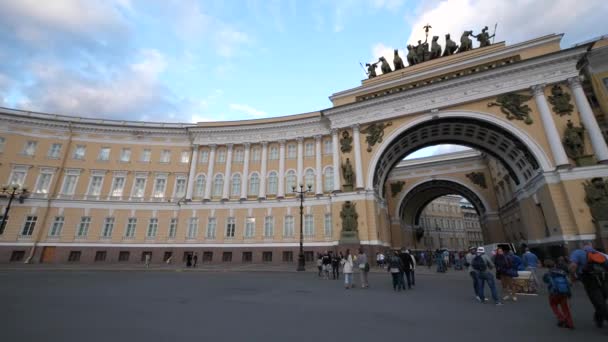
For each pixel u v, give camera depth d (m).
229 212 38.50
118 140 41.72
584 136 25.31
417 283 17.84
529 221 30.92
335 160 35.41
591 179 23.92
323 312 9.31
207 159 41.81
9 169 36.94
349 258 16.20
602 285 7.37
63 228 36.72
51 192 37.56
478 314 9.17
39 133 39.41
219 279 19.53
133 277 20.19
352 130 35.41
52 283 15.50
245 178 39.66
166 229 38.84
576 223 23.53
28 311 8.55
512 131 27.97
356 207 32.28
